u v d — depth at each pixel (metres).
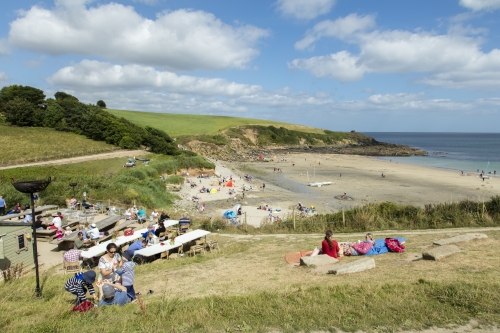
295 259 11.94
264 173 67.88
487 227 16.62
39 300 8.70
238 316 6.56
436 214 18.39
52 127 76.56
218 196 44.31
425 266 9.51
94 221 21.77
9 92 85.69
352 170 70.06
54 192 29.28
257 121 163.88
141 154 67.19
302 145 137.88
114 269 8.52
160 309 7.05
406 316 6.25
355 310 6.57
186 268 12.10
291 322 6.19
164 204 35.75
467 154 109.81
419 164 80.12
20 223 13.55
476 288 7.24
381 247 12.05
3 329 6.38
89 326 6.41
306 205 39.31
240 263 12.25
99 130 73.19
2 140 58.97
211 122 144.88
